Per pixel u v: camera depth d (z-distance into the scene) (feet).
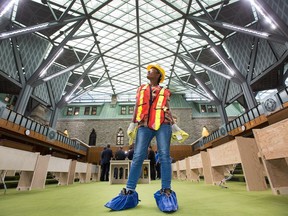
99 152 86.38
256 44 52.34
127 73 85.40
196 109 106.83
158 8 50.72
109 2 47.44
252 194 8.18
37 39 57.11
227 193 8.86
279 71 49.83
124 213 4.93
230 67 54.70
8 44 48.21
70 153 77.05
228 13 52.95
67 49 66.33
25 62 53.11
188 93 110.22
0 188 16.17
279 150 7.06
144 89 6.61
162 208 5.03
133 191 5.81
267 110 41.86
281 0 38.19
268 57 48.85
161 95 6.35
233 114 102.53
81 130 97.19
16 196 9.74
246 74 56.13
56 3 47.52
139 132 6.05
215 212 4.90
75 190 12.88
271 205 5.65
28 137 48.93
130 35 60.95
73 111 104.83
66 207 6.16
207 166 16.26
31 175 14.64
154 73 6.86
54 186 18.06
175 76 88.79
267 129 7.80
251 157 10.07
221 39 61.57
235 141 10.37
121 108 105.91
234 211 4.98
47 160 16.08
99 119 99.71
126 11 51.72
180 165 30.19
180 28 58.59
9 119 42.22
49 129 57.06
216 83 75.87
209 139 71.56
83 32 59.06
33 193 11.22
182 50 69.26
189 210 5.19
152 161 31.83
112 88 100.73
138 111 6.25
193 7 51.13
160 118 5.88
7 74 47.29
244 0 48.08
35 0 47.42
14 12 48.98
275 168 8.08
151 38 62.90
